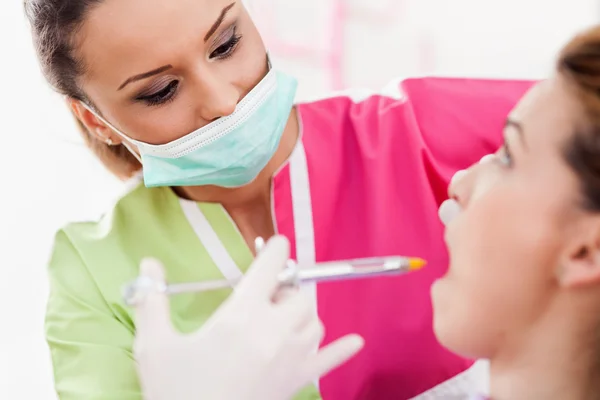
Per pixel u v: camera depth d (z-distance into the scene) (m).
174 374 0.61
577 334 0.62
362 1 2.66
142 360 0.63
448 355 0.98
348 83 2.62
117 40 0.78
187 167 0.90
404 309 0.99
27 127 1.94
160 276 0.66
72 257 0.99
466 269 0.65
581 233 0.59
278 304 0.64
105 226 1.01
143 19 0.77
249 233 1.01
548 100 0.61
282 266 0.65
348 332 0.98
